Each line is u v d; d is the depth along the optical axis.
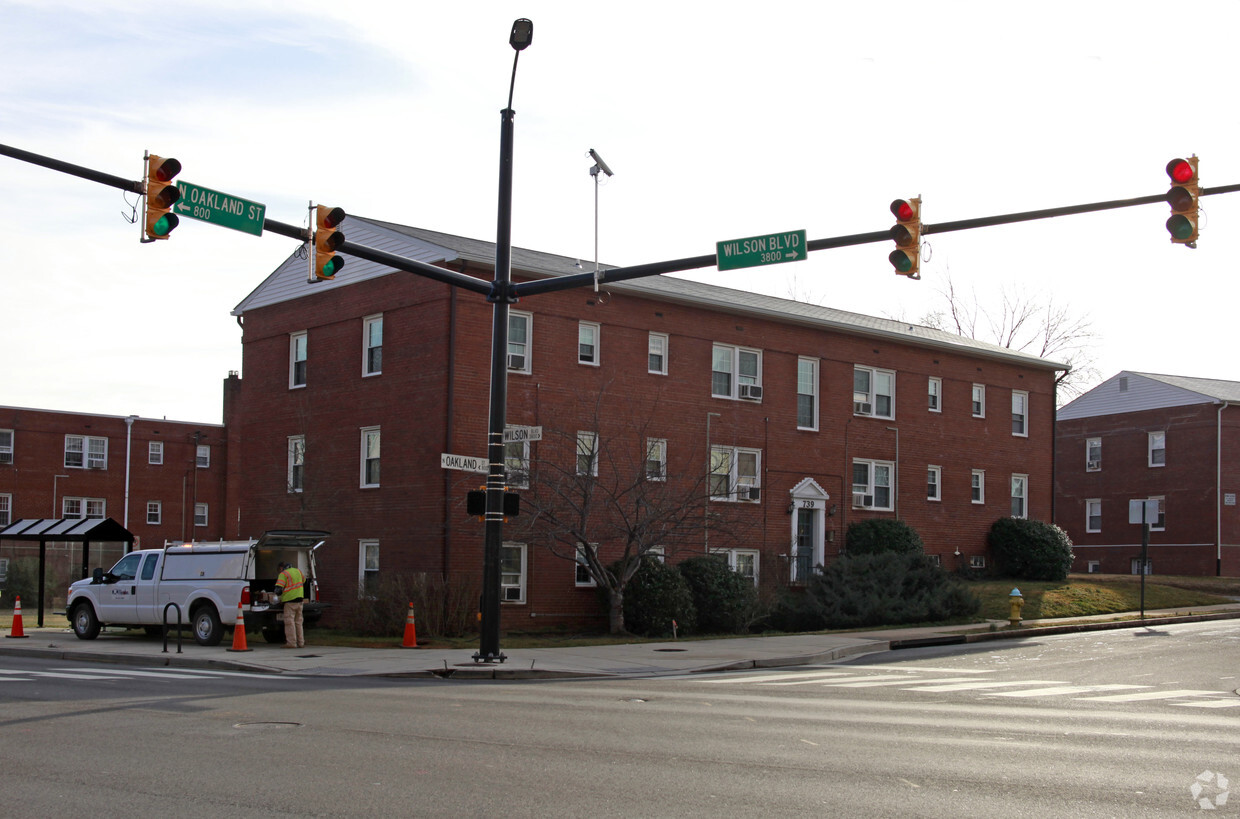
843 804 7.96
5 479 52.19
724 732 11.41
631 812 7.67
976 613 32.19
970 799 8.18
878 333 37.50
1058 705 14.58
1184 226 14.87
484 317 29.17
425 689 15.89
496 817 7.50
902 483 38.09
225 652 21.81
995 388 41.62
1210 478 51.38
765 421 34.62
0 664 20.20
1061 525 58.38
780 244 17.30
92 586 25.92
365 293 31.34
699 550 32.25
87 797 8.09
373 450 30.69
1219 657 22.00
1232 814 7.80
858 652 24.31
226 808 7.75
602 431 30.67
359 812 7.63
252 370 35.00
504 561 29.12
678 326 32.88
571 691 15.74
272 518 33.59
